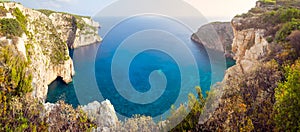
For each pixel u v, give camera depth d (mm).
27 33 39062
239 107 8391
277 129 7488
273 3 38531
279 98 7852
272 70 11836
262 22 29094
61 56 40875
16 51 29016
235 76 12906
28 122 8219
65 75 36375
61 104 8914
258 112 8750
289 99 7258
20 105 9250
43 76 35344
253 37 29797
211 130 6406
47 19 54562
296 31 16891
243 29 32156
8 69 16906
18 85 15289
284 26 21141
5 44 28812
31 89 16422
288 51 15289
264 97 9453
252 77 11398
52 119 8031
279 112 7641
